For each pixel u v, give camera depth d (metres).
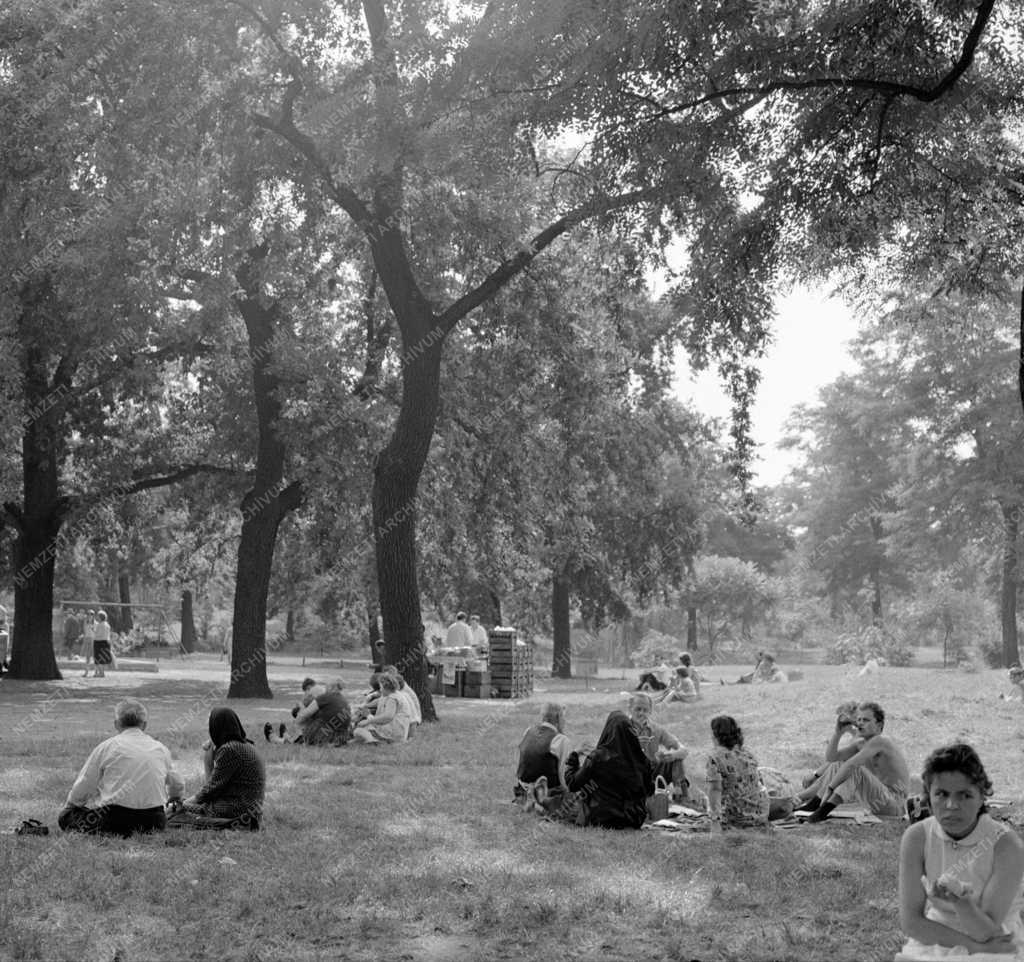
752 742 20.19
